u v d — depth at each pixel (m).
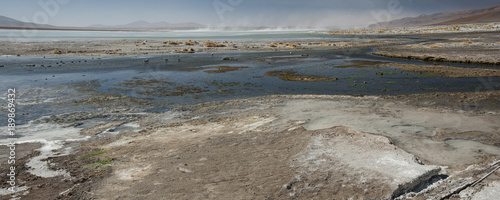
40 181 6.60
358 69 24.61
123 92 16.94
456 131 9.09
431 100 13.72
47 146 9.10
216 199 5.49
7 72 23.33
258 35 95.88
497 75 20.11
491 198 5.32
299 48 45.69
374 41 60.03
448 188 5.75
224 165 7.01
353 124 10.01
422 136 8.70
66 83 19.34
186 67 26.45
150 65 27.72
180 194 5.73
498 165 6.57
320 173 6.32
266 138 8.88
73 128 11.02
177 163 7.29
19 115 12.52
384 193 5.48
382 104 13.09
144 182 6.32
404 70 23.47
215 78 21.20
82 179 6.59
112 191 5.99
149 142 9.22
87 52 38.50
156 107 13.89
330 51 41.16
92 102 14.77
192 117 12.20
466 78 19.55
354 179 6.00
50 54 36.12
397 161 6.68
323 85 18.58
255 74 22.78
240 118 11.63
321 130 9.34
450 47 41.16
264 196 5.54
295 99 14.56
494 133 8.83
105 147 8.95
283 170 6.57
